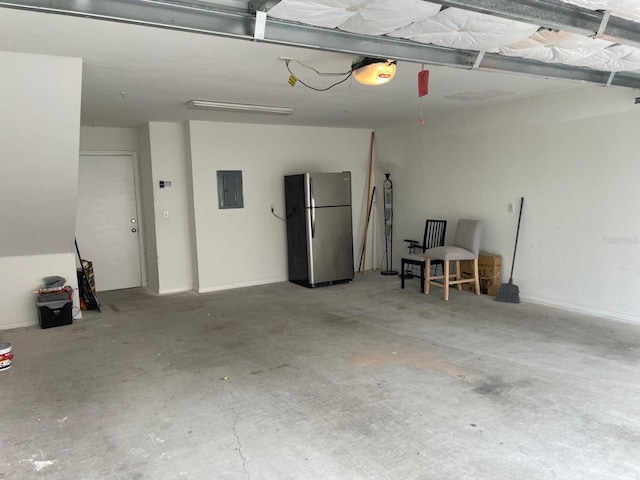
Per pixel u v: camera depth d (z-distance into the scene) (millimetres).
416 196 6652
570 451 2311
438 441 2432
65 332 4520
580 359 3471
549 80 4066
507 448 2350
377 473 2172
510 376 3209
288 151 6707
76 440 2533
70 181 4074
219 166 6199
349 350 3818
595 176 4480
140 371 3490
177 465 2279
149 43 2834
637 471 2141
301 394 3031
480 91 4531
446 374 3275
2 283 4695
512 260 5355
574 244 4719
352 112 5602
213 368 3516
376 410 2785
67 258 4961
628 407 2736
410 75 3799
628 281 4320
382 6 1997
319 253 6246
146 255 6621
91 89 3994
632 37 2367
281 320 4762
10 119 3336
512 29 2344
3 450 2449
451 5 1827
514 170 5234
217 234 6266
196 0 2004
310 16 2098
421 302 5312
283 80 3883
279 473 2195
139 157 6449
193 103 4664
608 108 4316
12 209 4133
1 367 3562
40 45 2852
